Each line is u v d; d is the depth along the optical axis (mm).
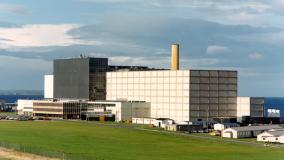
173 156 153000
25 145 167500
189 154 158125
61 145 173875
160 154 157625
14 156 139875
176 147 177500
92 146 174125
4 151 148125
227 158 148500
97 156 148125
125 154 155625
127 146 177375
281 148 176750
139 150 166875
